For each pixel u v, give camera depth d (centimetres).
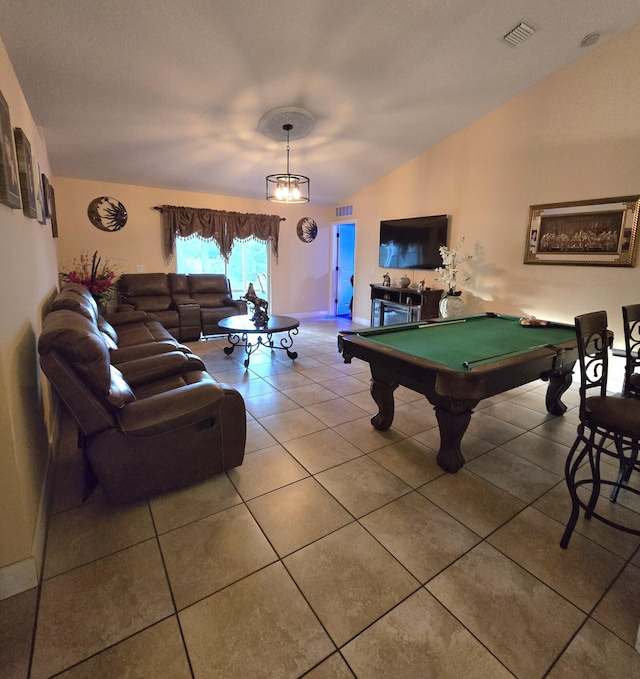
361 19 286
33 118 365
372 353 255
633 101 344
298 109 400
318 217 777
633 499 213
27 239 228
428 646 132
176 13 263
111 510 198
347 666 126
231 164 538
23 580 150
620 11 311
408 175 583
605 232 374
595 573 163
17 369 170
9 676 121
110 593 151
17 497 147
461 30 310
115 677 122
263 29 286
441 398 224
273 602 148
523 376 227
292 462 246
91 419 181
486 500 211
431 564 167
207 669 124
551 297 424
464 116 460
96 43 283
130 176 552
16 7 243
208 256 681
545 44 342
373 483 224
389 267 641
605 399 186
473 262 501
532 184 428
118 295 584
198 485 221
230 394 218
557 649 131
